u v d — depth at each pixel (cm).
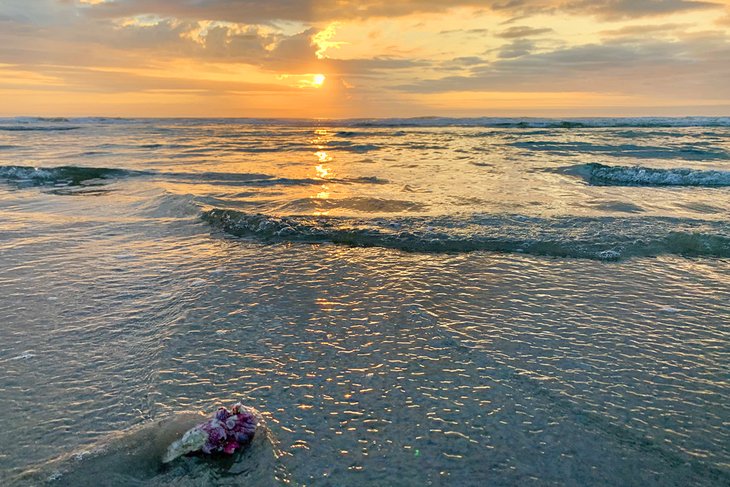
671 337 437
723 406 335
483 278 589
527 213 889
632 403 338
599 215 861
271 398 343
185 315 481
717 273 605
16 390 349
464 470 275
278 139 2939
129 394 346
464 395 347
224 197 1088
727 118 4919
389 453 289
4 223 855
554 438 302
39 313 483
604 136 2938
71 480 263
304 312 491
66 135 3219
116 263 643
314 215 873
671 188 1232
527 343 425
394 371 380
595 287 559
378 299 525
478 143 2516
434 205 987
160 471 273
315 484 264
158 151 2158
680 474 272
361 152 2127
